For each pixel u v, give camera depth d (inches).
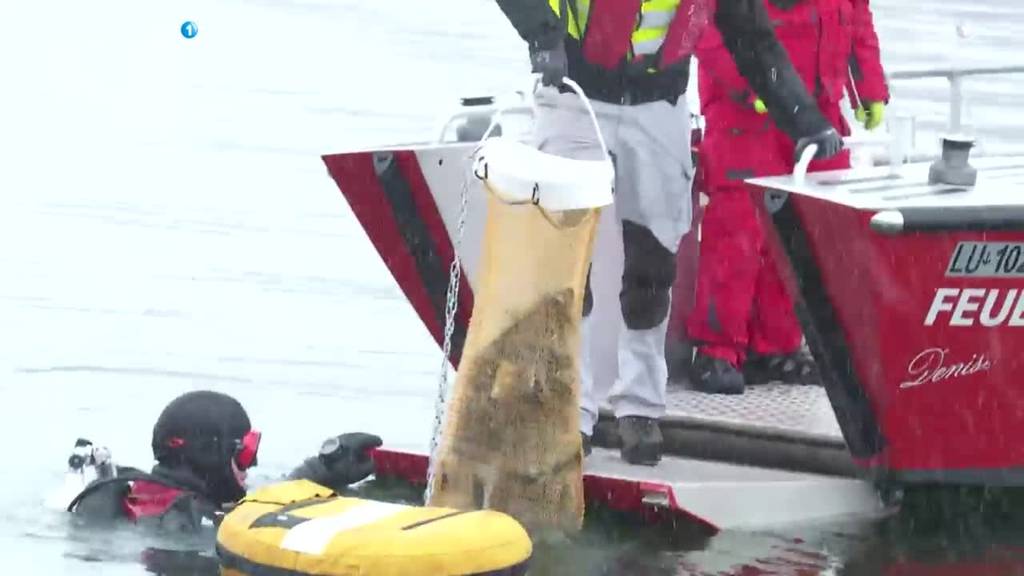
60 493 883.4
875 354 903.1
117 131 2421.3
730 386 1105.4
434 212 1021.2
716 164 1104.8
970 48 3346.5
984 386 912.9
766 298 1134.4
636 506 925.2
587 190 879.7
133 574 781.3
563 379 890.7
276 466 994.7
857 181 964.0
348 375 1235.2
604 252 1058.7
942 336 900.0
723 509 920.3
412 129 2477.9
